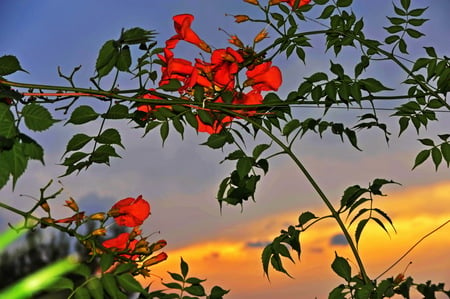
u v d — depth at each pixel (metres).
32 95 2.11
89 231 2.13
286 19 2.66
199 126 2.61
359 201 2.25
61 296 1.65
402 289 2.12
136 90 2.32
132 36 1.98
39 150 1.66
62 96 2.19
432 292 2.11
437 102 2.63
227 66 2.50
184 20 2.51
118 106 2.27
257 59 2.57
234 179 2.46
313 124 2.50
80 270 1.72
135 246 2.15
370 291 2.09
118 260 2.12
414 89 2.66
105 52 2.05
